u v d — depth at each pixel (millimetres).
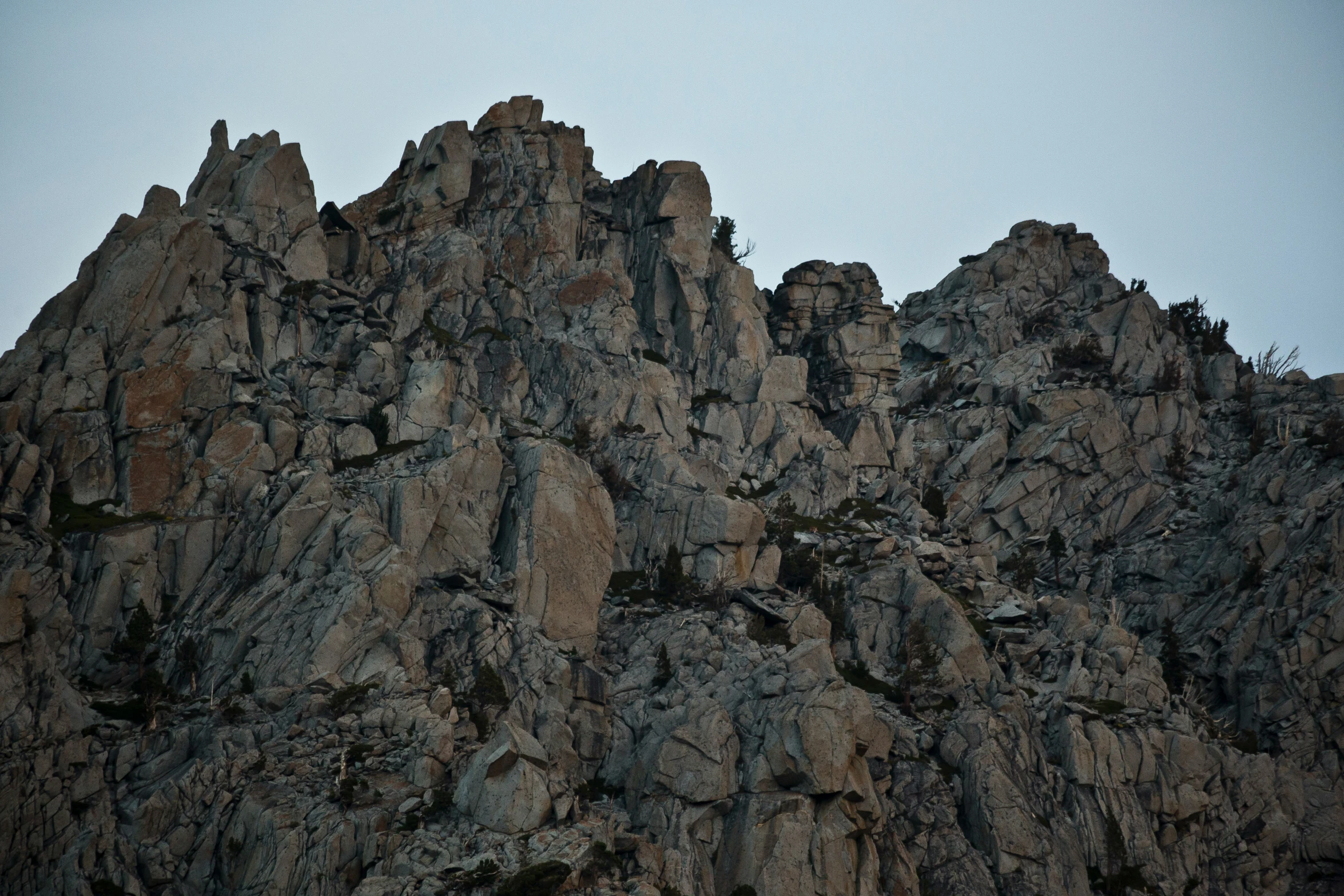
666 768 186125
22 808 162875
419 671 188375
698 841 181500
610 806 186125
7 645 171250
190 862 166000
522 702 189875
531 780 166250
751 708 193875
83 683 187375
